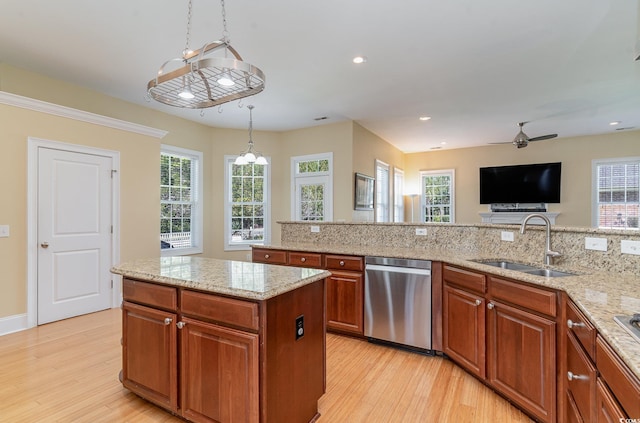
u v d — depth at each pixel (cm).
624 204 639
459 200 793
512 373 194
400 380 236
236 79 195
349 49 318
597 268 207
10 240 323
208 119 552
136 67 359
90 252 383
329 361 266
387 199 724
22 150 329
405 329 283
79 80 393
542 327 173
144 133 438
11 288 324
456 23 273
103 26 280
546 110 505
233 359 158
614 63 346
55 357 270
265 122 570
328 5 249
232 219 611
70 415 194
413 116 536
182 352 178
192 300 173
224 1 244
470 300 232
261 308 152
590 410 123
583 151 670
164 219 523
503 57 333
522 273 196
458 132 641
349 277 310
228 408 160
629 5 246
